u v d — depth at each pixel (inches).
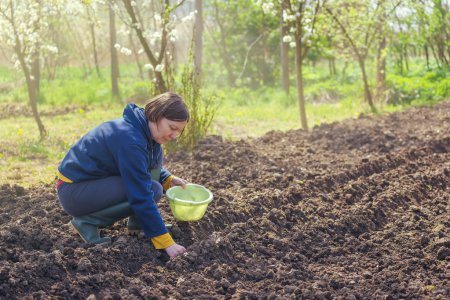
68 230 165.2
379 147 300.4
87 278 135.6
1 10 329.4
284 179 228.2
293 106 516.4
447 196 225.6
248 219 188.7
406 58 586.2
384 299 142.9
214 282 144.6
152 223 147.1
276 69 720.3
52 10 355.3
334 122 375.9
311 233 182.9
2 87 607.8
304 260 165.0
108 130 146.3
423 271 160.4
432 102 470.9
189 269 149.6
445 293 145.6
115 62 556.7
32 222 166.9
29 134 374.6
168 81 301.0
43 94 555.2
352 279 153.4
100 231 166.2
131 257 150.6
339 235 183.6
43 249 152.5
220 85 708.7
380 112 443.8
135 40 650.8
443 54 582.2
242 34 722.2
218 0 710.5
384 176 243.0
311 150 293.0
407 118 386.0
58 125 412.5
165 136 146.8
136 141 142.8
